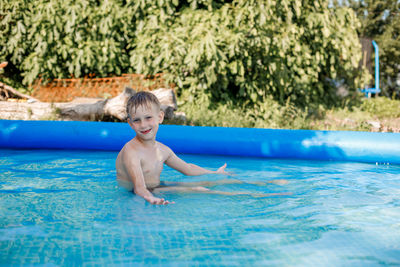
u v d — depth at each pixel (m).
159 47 7.54
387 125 7.24
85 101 7.08
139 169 2.86
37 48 8.01
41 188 2.88
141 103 2.79
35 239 1.85
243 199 2.63
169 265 1.59
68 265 1.59
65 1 7.96
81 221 2.11
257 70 7.97
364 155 4.39
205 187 2.97
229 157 4.55
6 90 7.33
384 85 15.37
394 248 1.81
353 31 8.95
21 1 8.28
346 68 8.84
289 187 3.05
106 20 7.91
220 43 7.18
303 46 8.25
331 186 3.11
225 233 1.96
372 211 2.41
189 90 7.61
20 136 4.89
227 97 7.87
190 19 7.63
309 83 8.47
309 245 1.83
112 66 8.20
